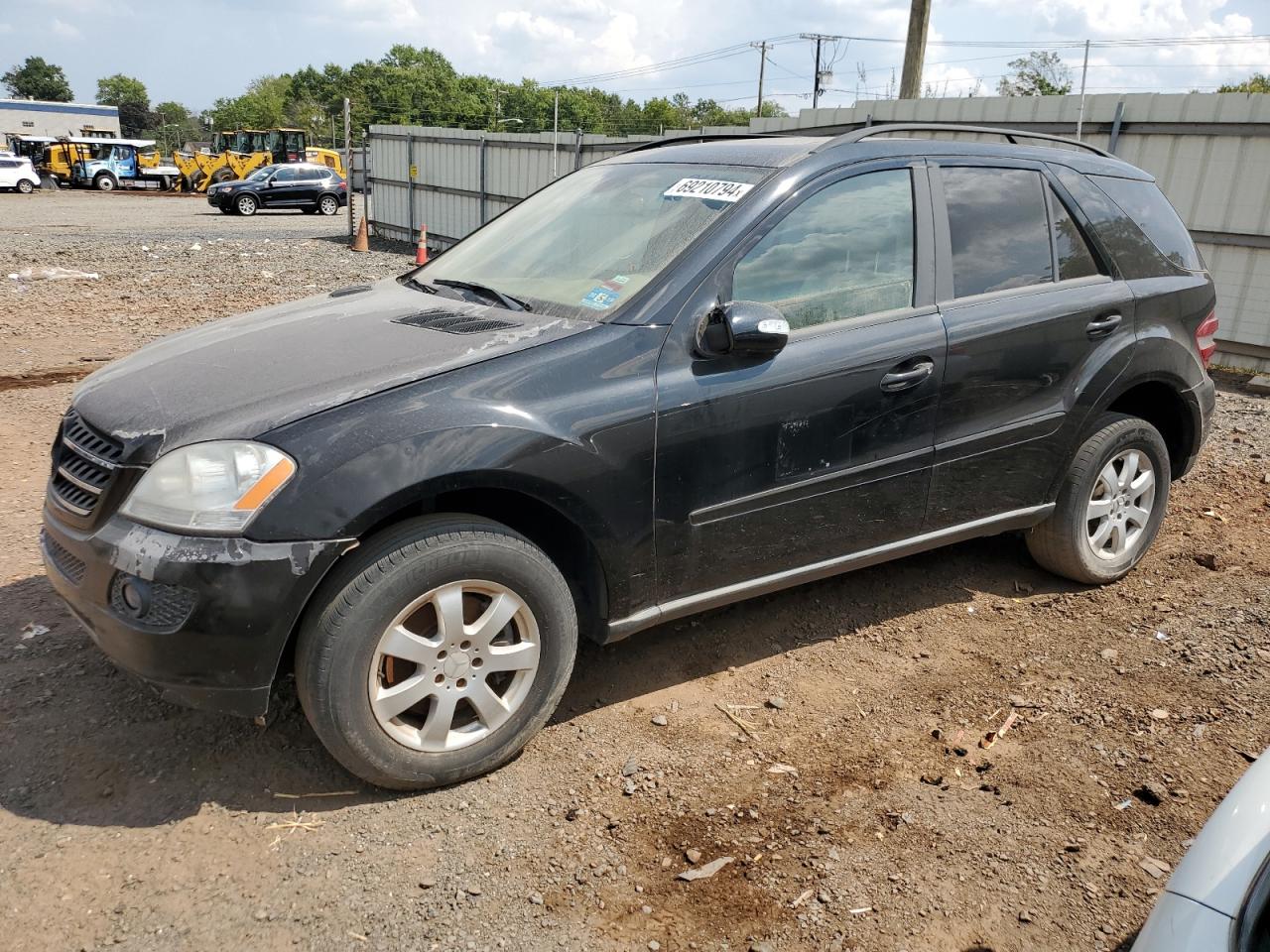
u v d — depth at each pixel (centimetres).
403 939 230
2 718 307
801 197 330
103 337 948
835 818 278
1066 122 1009
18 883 241
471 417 265
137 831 262
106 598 256
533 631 285
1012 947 233
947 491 367
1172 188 937
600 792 286
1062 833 273
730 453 308
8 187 4012
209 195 3169
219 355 308
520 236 386
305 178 3238
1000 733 321
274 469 247
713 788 290
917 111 1153
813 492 330
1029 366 375
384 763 268
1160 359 416
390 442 255
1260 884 159
